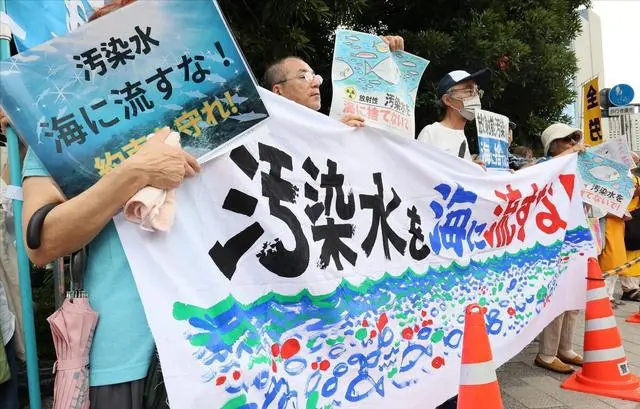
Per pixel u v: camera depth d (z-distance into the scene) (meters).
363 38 2.80
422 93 5.18
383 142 2.53
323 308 2.08
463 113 3.50
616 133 11.14
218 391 1.63
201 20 1.70
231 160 1.87
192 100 1.70
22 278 1.81
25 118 1.51
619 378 3.37
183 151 1.64
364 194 2.40
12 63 1.50
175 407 1.54
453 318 2.67
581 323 5.52
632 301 6.85
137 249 1.61
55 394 1.55
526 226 3.26
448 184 2.74
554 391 3.45
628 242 6.70
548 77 5.84
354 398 2.13
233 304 1.75
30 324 1.81
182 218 1.71
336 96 2.67
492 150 3.63
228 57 1.73
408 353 2.41
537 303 3.20
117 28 1.61
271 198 1.99
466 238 2.88
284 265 1.96
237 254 1.84
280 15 3.77
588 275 3.50
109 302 1.63
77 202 1.48
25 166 1.62
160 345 1.56
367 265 2.32
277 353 1.91
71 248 1.51
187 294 1.65
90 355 1.61
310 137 2.21
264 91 2.12
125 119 1.63
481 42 4.95
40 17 2.03
